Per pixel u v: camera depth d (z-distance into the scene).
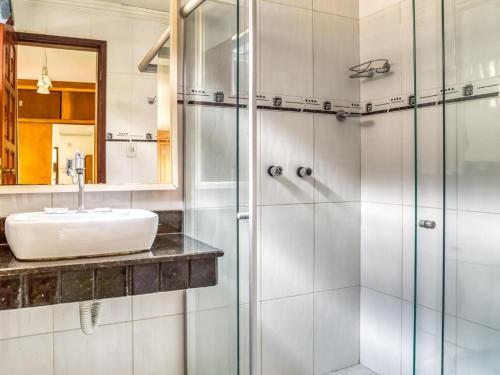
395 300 2.29
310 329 2.38
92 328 1.68
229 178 1.52
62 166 1.79
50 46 1.77
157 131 1.94
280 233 2.28
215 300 1.67
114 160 1.87
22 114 1.73
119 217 1.46
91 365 1.85
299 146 2.32
